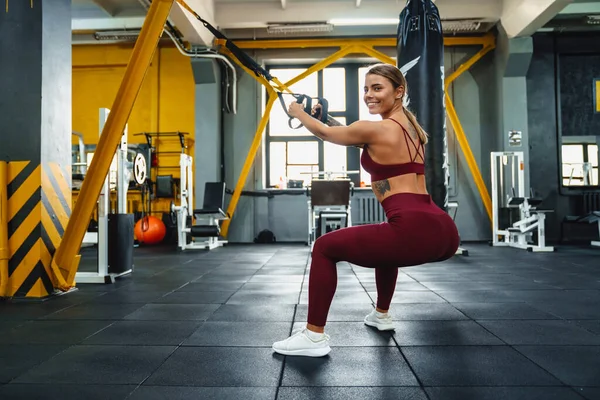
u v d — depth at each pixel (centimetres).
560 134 817
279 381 141
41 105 287
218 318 230
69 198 322
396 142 156
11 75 289
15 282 287
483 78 847
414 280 361
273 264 484
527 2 663
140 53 297
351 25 820
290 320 225
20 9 289
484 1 736
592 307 254
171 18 636
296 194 848
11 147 289
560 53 823
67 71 316
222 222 811
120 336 196
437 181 478
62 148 311
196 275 398
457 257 543
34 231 286
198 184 805
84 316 237
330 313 238
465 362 158
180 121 852
